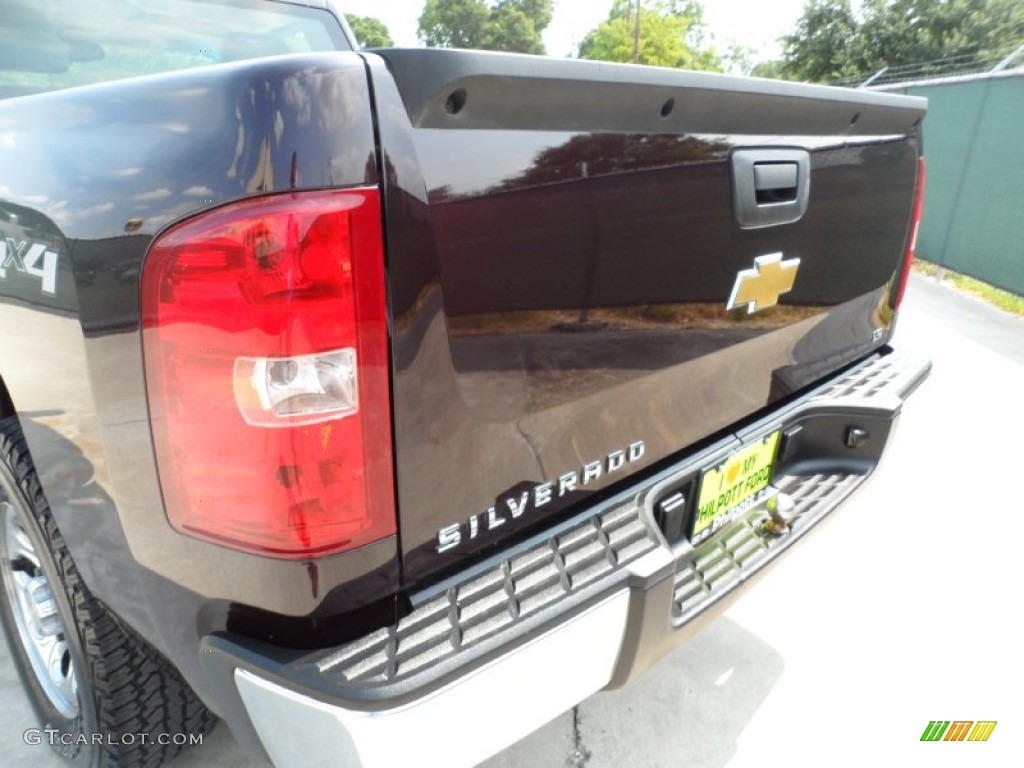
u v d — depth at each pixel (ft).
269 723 3.60
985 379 16.19
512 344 3.85
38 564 5.52
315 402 3.17
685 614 5.00
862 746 6.39
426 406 3.48
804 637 7.80
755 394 5.97
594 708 6.78
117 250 3.34
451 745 3.70
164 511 3.60
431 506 3.69
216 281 3.05
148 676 4.97
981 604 8.38
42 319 4.00
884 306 7.49
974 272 27.86
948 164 30.09
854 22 109.50
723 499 5.78
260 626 3.63
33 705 6.15
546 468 4.32
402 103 3.16
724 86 4.46
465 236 3.48
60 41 7.06
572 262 4.01
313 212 2.96
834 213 6.02
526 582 4.04
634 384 4.68
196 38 8.04
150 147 3.26
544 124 3.72
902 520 10.21
